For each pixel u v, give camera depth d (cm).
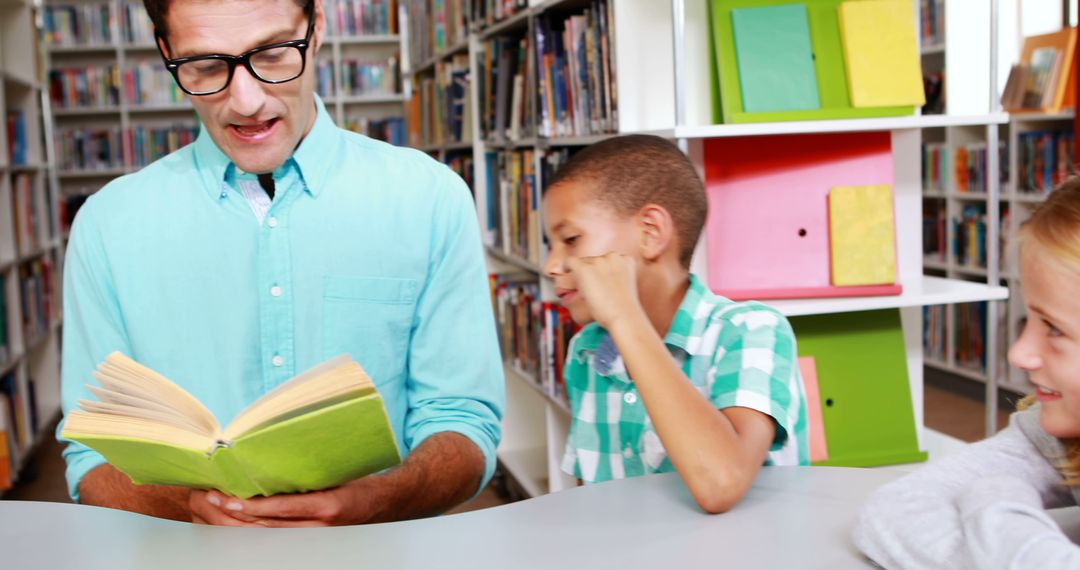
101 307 134
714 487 91
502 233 356
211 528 92
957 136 471
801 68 211
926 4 479
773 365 111
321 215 134
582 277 102
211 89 118
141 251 132
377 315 136
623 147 128
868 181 218
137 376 92
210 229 132
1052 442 91
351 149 139
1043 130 420
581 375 140
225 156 132
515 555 83
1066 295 78
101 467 127
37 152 499
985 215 450
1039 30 435
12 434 386
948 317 478
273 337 133
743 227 216
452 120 418
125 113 675
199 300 133
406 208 138
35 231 491
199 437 87
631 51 229
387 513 113
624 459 133
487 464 134
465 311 141
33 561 84
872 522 82
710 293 129
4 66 493
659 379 96
